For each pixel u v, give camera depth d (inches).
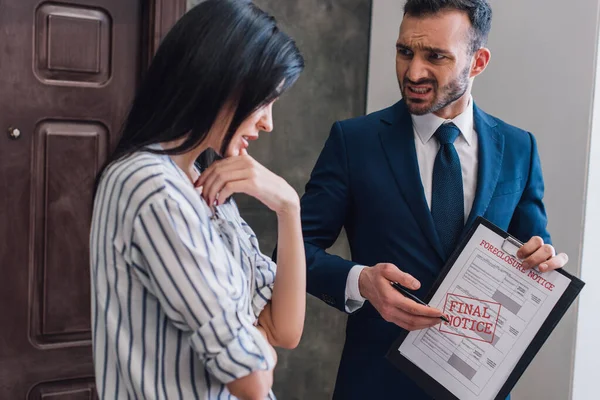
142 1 95.4
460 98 68.6
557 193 92.0
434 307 63.6
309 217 71.0
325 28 109.1
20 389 94.0
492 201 68.5
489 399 61.0
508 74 96.4
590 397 93.0
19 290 92.7
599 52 87.3
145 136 42.4
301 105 108.7
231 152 45.8
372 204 69.1
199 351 40.5
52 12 90.5
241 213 105.9
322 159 73.0
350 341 70.7
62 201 94.0
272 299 50.9
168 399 42.0
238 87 42.1
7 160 90.2
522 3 94.6
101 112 94.7
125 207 40.7
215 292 40.6
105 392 42.9
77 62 92.5
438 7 63.6
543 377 94.3
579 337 91.0
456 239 67.9
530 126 94.3
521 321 61.2
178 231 40.3
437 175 68.6
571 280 60.2
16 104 90.0
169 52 42.1
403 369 64.2
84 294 96.5
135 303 41.6
